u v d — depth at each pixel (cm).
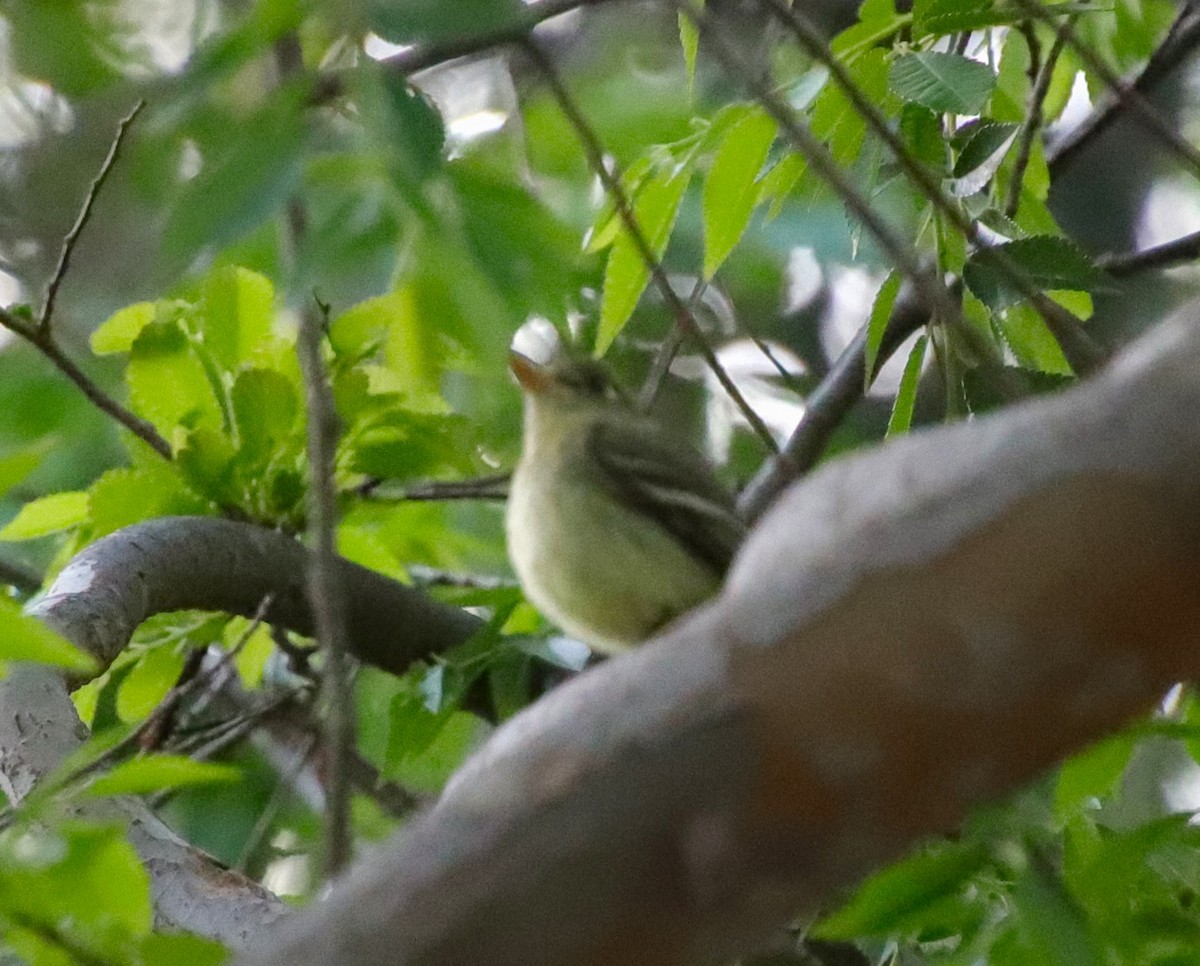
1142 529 371
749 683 393
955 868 648
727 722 394
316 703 1155
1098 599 374
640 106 1325
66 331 1367
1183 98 1636
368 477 1124
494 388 1213
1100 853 695
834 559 390
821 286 1587
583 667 1066
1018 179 915
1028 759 388
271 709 1221
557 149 1255
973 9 879
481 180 513
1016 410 396
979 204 871
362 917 412
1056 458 379
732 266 1521
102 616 933
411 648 1123
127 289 1391
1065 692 380
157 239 518
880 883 651
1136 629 376
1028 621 377
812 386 1486
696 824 397
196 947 552
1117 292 873
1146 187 1725
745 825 395
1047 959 647
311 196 498
